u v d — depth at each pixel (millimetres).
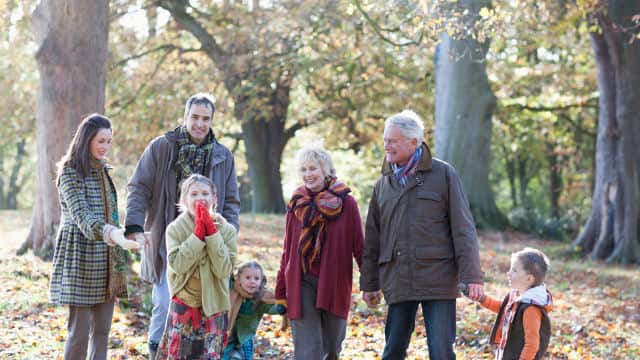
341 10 22047
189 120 6258
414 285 5562
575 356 8281
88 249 5578
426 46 24531
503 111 29703
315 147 6027
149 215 6320
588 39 27078
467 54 23672
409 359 7582
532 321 5219
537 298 5262
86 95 12688
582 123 36594
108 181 5832
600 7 16781
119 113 26891
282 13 23516
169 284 5488
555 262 18578
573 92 29906
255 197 32344
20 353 7059
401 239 5633
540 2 18297
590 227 20344
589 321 10609
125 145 27047
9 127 27547
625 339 9469
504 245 21469
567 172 41750
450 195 5625
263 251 16281
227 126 34156
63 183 5582
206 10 27203
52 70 12633
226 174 6473
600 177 20109
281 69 25469
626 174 19438
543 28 21562
